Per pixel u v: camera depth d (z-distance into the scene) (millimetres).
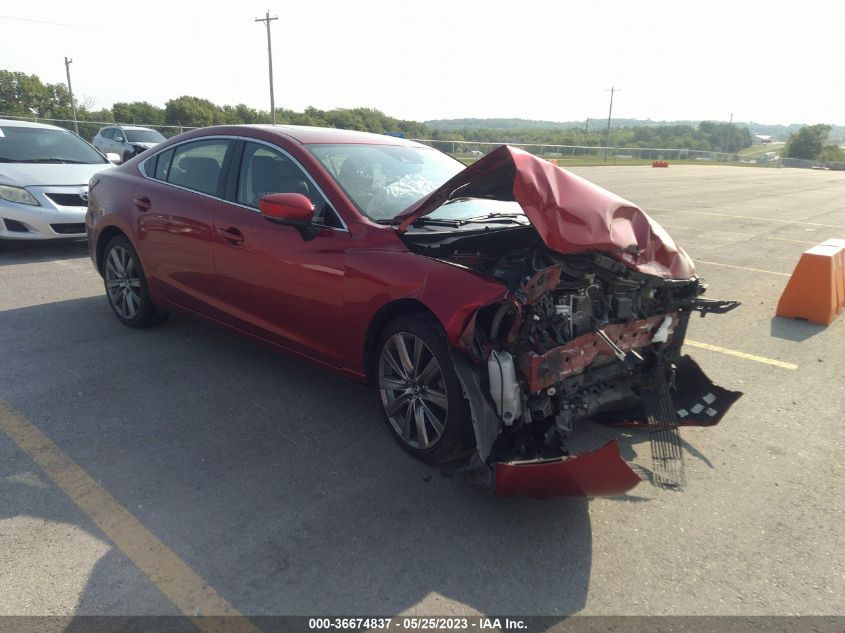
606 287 3369
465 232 3496
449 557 2699
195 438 3598
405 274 3229
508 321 3014
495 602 2461
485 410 2891
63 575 2502
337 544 2748
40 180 7953
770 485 3355
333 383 4395
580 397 3225
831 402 4398
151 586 2465
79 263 7672
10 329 5234
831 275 6176
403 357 3336
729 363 5113
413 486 3205
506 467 2734
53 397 4031
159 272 4801
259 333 4180
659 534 2918
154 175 4941
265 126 4422
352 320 3516
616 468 2713
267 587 2484
